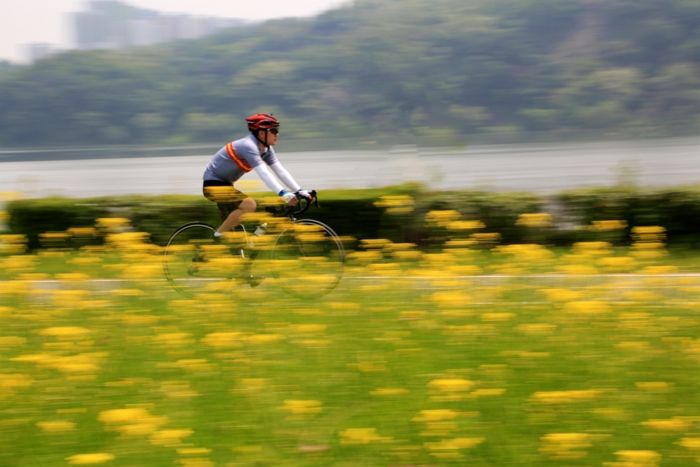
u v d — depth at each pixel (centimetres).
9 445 733
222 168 1317
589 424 746
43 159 11169
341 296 1234
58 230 1983
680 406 779
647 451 675
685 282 1134
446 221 1748
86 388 855
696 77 14738
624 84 14638
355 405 810
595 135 12081
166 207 1969
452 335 1002
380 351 965
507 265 1230
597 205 1859
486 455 698
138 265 1188
